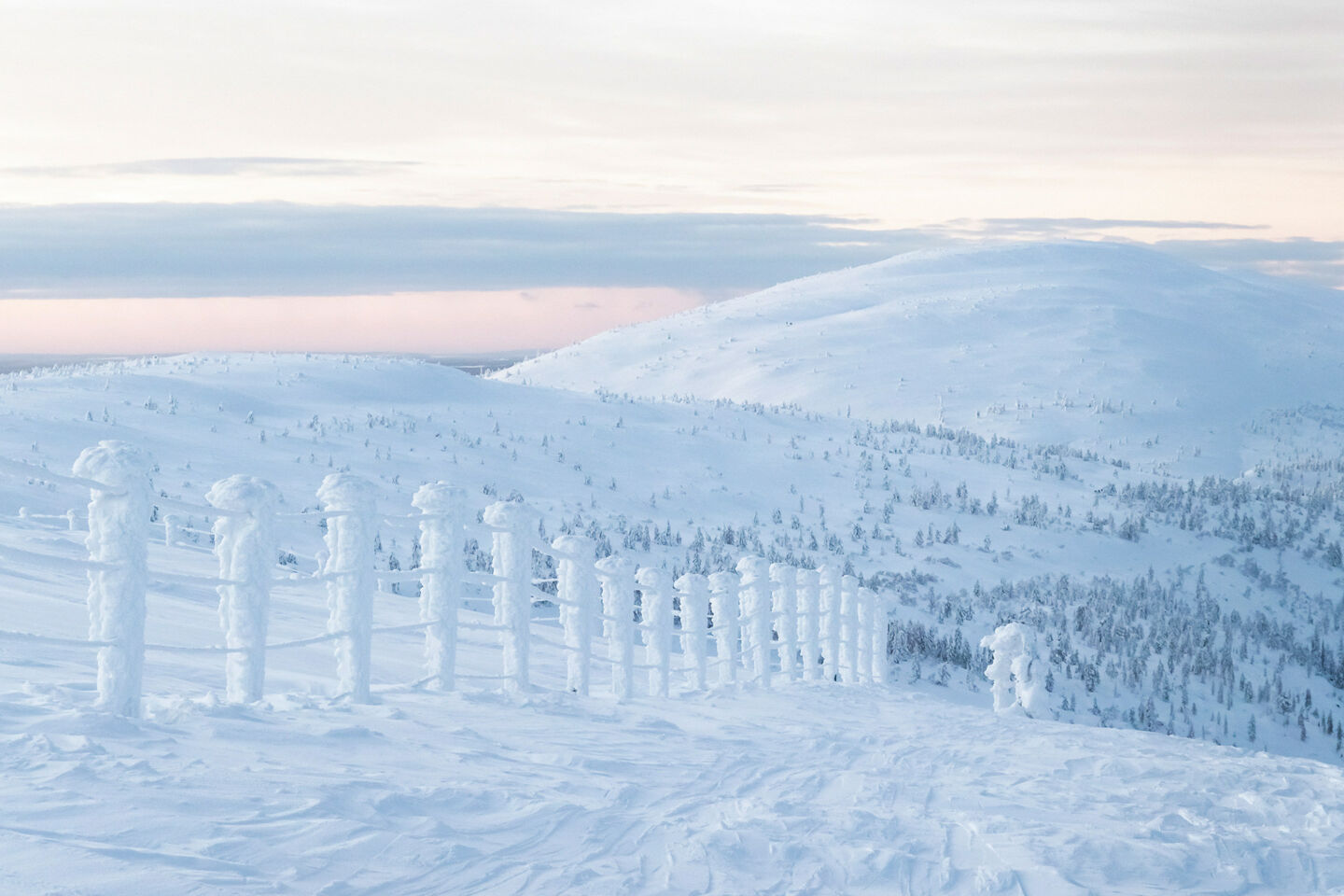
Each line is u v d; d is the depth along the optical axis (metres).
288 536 78.06
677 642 34.38
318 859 4.31
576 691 11.79
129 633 6.11
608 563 12.43
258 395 171.62
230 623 7.36
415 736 7.02
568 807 5.67
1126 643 117.88
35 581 15.96
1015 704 18.28
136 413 141.88
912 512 161.38
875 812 6.51
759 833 5.59
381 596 23.30
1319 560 151.50
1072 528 155.38
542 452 166.62
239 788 4.97
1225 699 113.56
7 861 3.77
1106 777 8.67
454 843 4.74
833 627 19.70
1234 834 6.61
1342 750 108.94
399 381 192.00
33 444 117.56
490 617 19.52
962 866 5.40
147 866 3.92
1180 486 189.50
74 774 4.73
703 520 149.88
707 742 8.86
